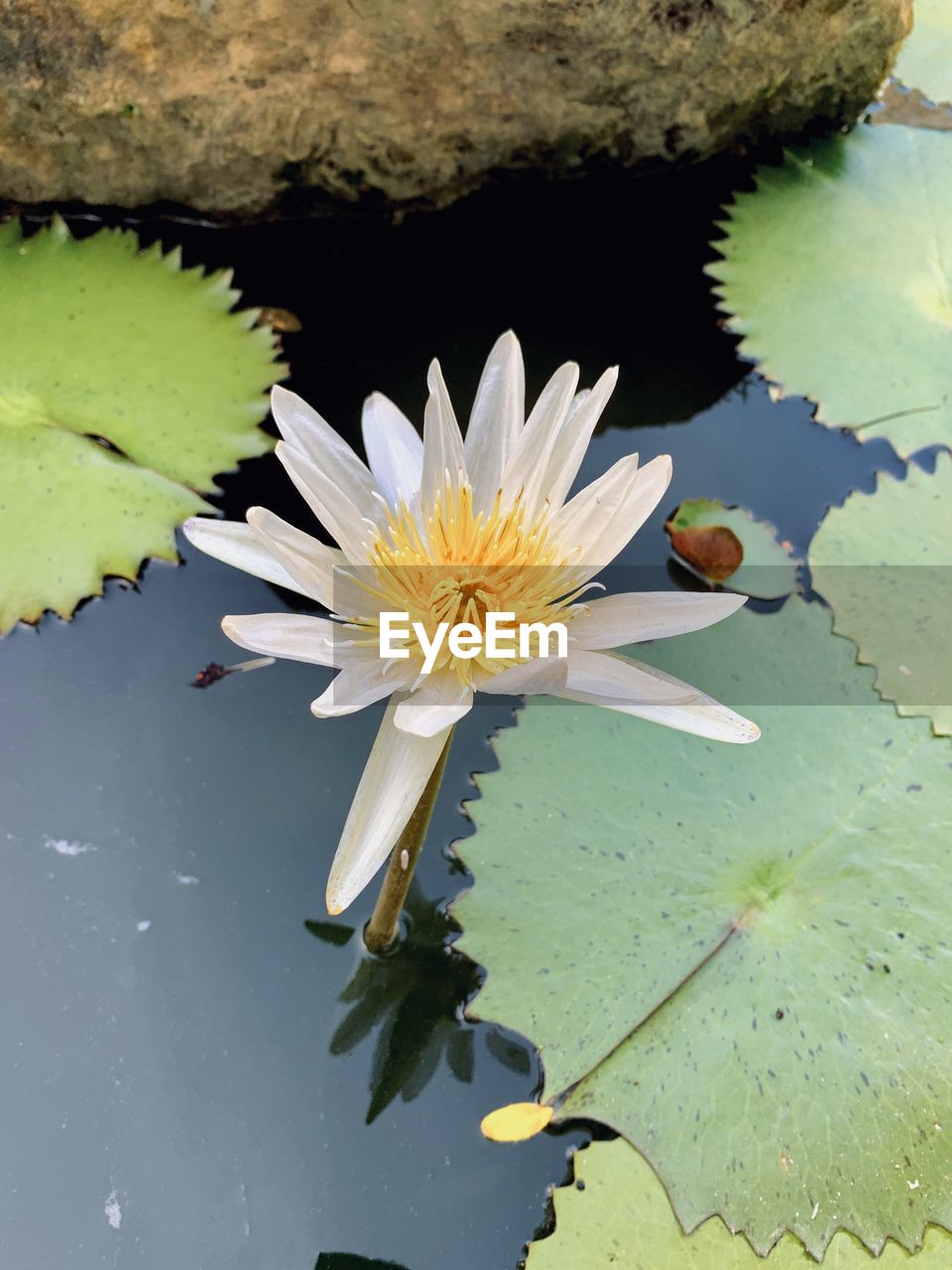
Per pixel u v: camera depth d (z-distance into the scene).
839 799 0.45
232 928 0.44
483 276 0.61
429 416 0.39
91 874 0.44
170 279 0.56
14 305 0.54
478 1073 0.42
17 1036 0.42
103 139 0.57
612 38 0.58
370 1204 0.40
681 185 0.65
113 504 0.50
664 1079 0.41
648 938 0.43
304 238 0.62
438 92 0.58
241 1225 0.40
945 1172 0.40
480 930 0.43
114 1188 0.40
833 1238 0.39
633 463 0.39
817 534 0.52
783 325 0.58
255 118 0.58
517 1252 0.39
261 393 0.54
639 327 0.59
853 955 0.42
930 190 0.63
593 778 0.45
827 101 0.63
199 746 0.47
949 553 0.52
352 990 0.43
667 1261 0.39
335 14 0.55
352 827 0.37
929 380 0.56
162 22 0.54
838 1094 0.41
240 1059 0.42
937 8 0.72
